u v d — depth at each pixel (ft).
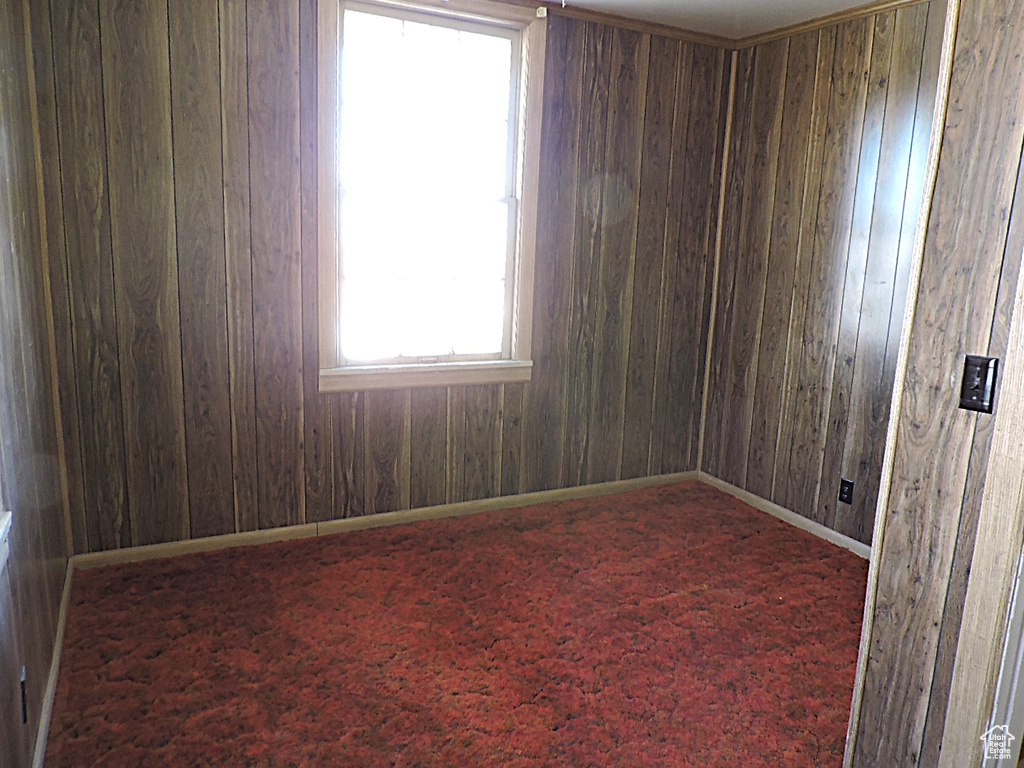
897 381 5.17
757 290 12.60
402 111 10.53
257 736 6.61
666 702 7.34
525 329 11.84
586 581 9.84
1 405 5.14
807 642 8.53
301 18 9.56
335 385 10.59
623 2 10.73
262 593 9.13
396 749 6.52
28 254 7.35
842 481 11.23
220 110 9.34
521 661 7.94
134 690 7.16
